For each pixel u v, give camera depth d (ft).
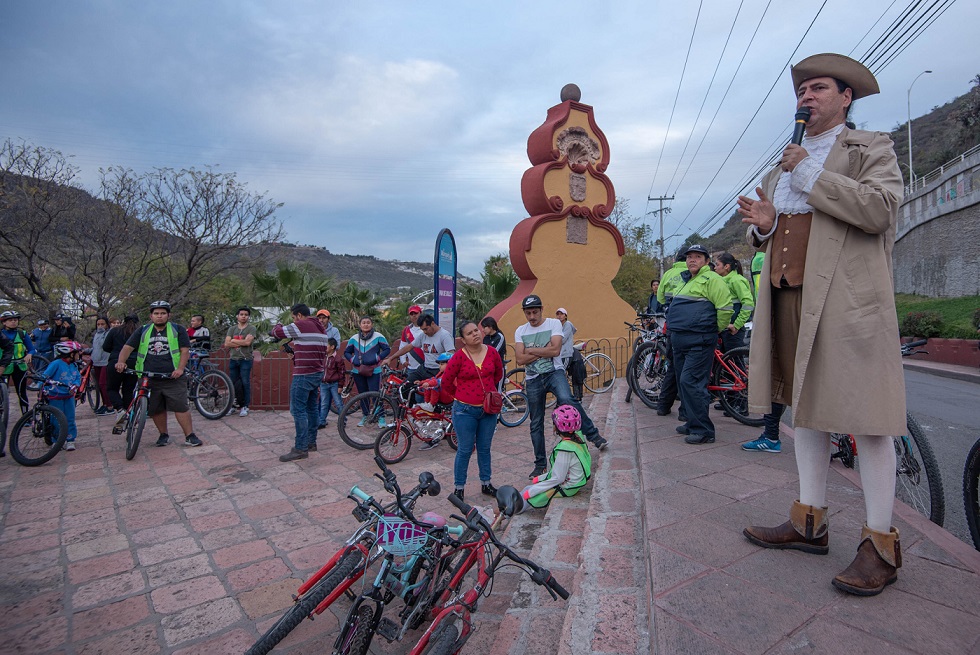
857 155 7.47
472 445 16.96
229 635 10.36
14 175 44.68
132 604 11.35
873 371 7.14
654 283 35.60
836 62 7.69
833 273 7.32
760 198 8.19
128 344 22.31
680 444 16.37
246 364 31.04
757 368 8.19
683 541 9.24
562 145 35.86
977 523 9.64
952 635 6.52
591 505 12.55
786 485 12.24
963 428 24.17
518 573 12.34
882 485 7.54
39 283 47.80
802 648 6.36
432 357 25.75
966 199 76.02
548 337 18.26
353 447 23.00
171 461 21.44
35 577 12.40
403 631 8.11
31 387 23.20
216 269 55.98
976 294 74.79
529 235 34.09
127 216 50.75
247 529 14.92
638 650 7.15
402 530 8.30
